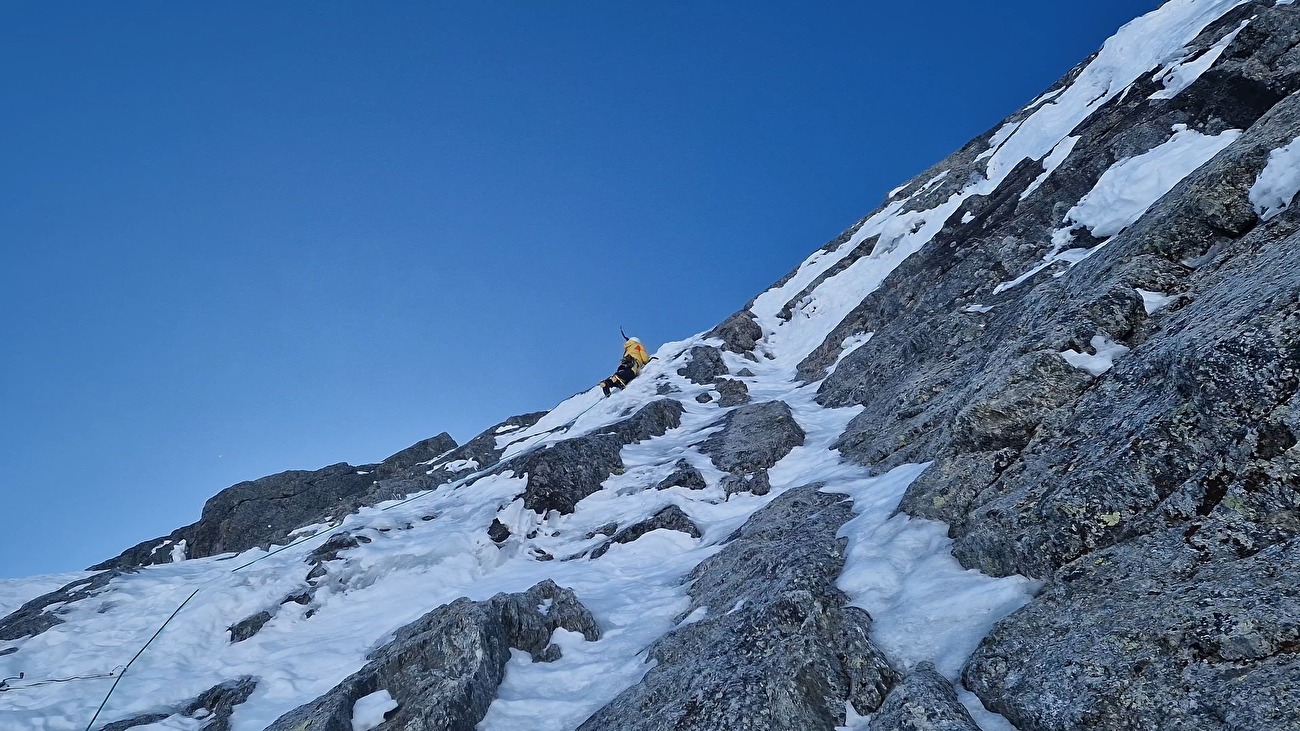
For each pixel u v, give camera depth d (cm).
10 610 1550
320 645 1189
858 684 656
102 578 1597
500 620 979
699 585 1055
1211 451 616
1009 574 693
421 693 860
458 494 1798
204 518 2362
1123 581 583
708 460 1595
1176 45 1981
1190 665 488
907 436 1183
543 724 837
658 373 2412
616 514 1488
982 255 1820
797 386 2097
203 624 1300
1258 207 954
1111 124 1875
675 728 685
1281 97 1468
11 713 1052
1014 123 2738
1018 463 796
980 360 1250
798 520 1084
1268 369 594
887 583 773
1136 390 744
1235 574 526
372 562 1420
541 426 2603
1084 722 502
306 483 2469
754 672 702
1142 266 967
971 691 591
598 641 998
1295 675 440
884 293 2189
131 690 1114
